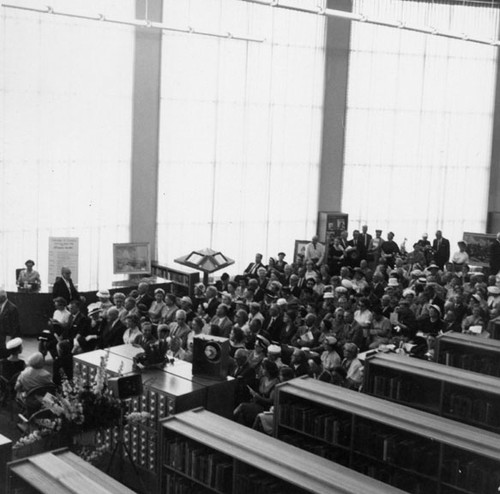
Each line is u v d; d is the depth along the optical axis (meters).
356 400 8.72
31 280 16.11
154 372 9.91
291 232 21.67
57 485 6.74
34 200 18.11
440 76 22.94
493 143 23.97
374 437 8.39
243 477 7.49
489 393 9.32
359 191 22.48
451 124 23.34
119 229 19.30
